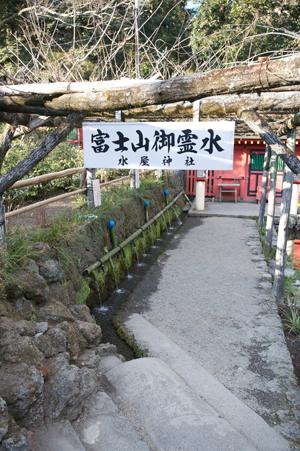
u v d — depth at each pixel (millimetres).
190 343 3422
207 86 2270
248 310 4137
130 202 6609
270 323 3805
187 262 5949
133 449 1964
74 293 3834
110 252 5074
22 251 3084
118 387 2590
